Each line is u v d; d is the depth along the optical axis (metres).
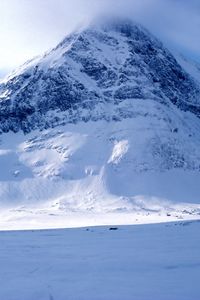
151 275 25.09
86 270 27.64
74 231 75.38
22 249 42.00
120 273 26.08
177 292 20.61
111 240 49.09
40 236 62.78
